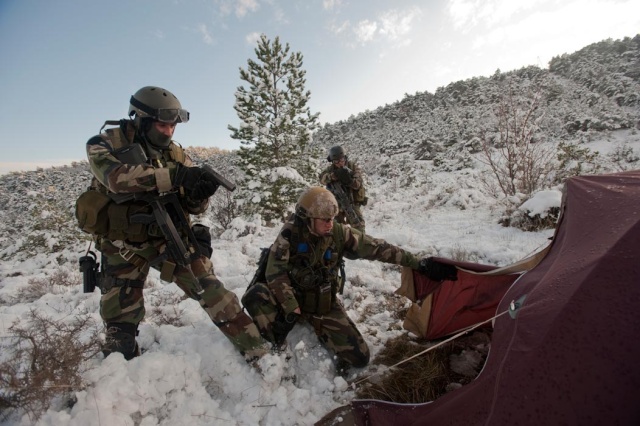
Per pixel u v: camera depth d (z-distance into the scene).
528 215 5.96
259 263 3.02
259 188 9.42
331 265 2.79
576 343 1.19
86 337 2.69
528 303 1.52
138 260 2.38
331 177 5.75
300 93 9.59
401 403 2.19
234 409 2.24
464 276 2.77
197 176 2.08
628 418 1.03
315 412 2.27
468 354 2.66
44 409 1.71
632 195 1.74
